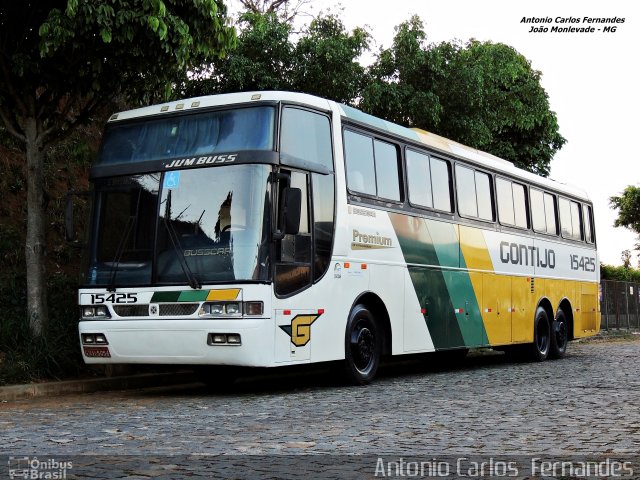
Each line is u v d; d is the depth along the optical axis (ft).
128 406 32.17
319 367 51.70
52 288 48.03
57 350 39.99
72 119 61.87
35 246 41.37
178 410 30.53
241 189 34.24
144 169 36.35
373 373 40.52
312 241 36.19
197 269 34.19
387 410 29.96
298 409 30.40
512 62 75.82
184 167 35.53
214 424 26.48
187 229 34.78
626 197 196.65
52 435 24.22
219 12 41.78
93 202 37.40
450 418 27.66
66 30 36.76
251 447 21.93
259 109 35.27
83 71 41.01
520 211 57.67
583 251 68.64
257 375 47.73
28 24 40.16
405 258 43.06
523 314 56.70
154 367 44.32
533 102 81.20
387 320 41.52
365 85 64.85
